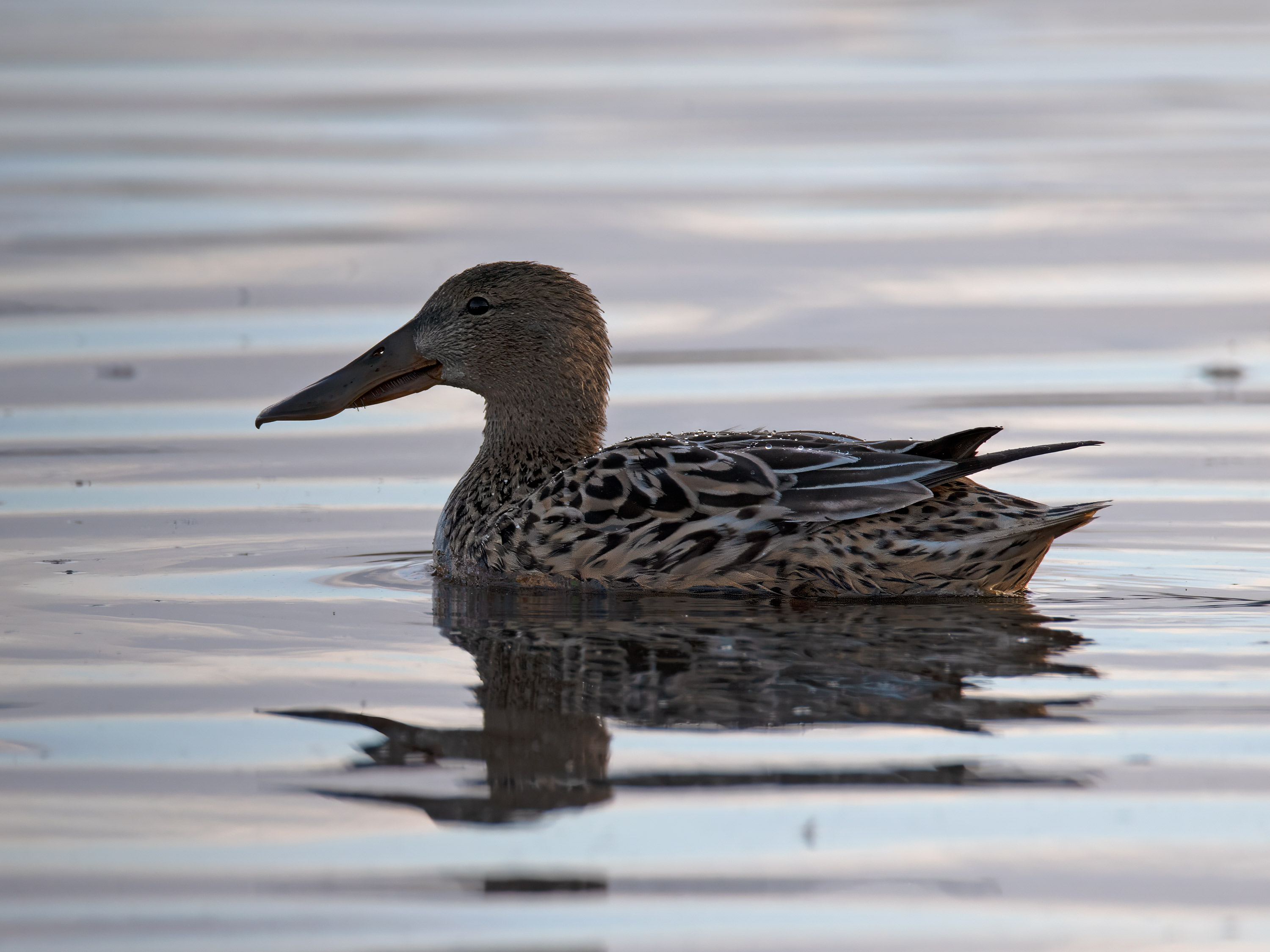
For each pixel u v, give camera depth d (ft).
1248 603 37.73
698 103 114.01
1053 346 63.52
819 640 34.73
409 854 25.17
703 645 34.47
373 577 40.98
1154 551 42.42
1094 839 25.41
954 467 36.32
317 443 54.85
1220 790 26.86
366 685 32.27
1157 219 83.10
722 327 66.49
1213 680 31.96
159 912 23.49
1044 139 102.22
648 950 22.63
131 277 73.05
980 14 152.25
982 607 37.27
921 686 31.73
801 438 39.32
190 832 25.84
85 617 37.09
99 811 26.61
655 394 58.03
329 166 95.86
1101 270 74.28
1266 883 24.18
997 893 24.00
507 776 27.68
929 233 81.10
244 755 28.71
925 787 27.09
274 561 42.32
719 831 25.75
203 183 91.86
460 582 40.57
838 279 73.20
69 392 58.18
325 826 25.99
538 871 24.61
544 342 44.52
